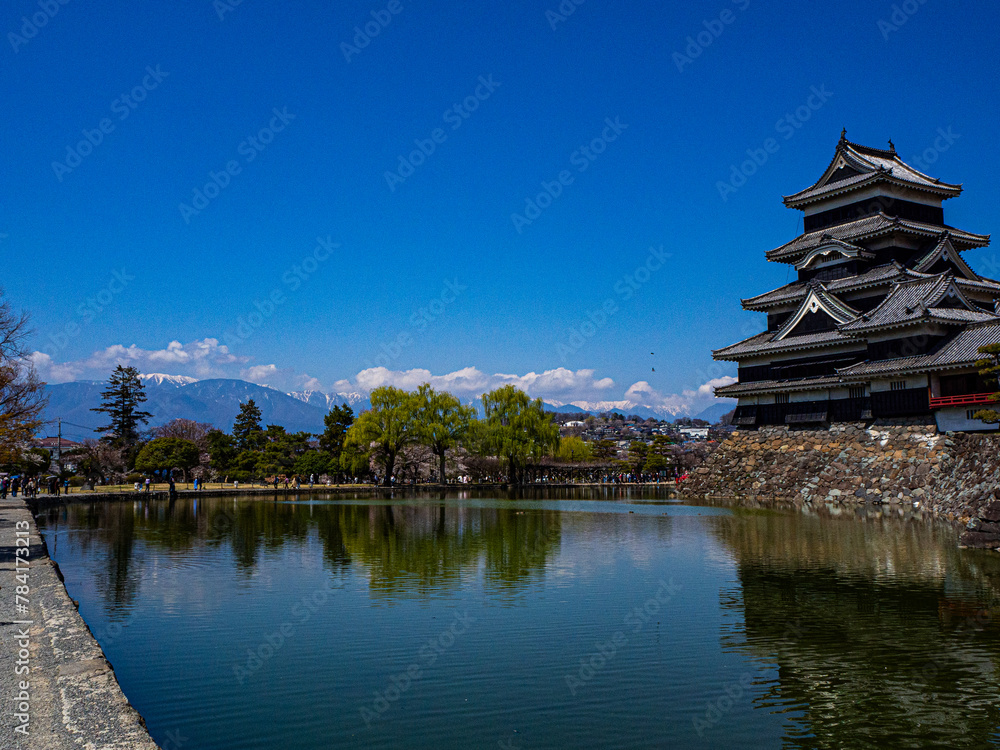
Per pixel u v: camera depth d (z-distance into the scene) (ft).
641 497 256.11
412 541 121.60
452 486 337.31
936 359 167.22
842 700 46.21
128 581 84.43
